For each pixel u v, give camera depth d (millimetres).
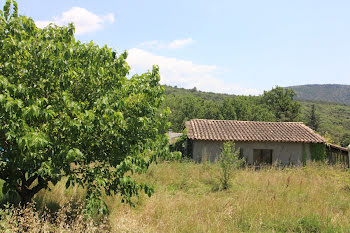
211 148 17422
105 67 5473
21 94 4211
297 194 9719
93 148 5289
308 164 15453
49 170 4316
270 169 14398
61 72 4734
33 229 4250
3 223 4141
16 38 4652
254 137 17484
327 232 6336
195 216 6746
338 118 117688
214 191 10531
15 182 5098
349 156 16125
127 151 5305
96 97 5230
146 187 5516
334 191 10273
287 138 17672
